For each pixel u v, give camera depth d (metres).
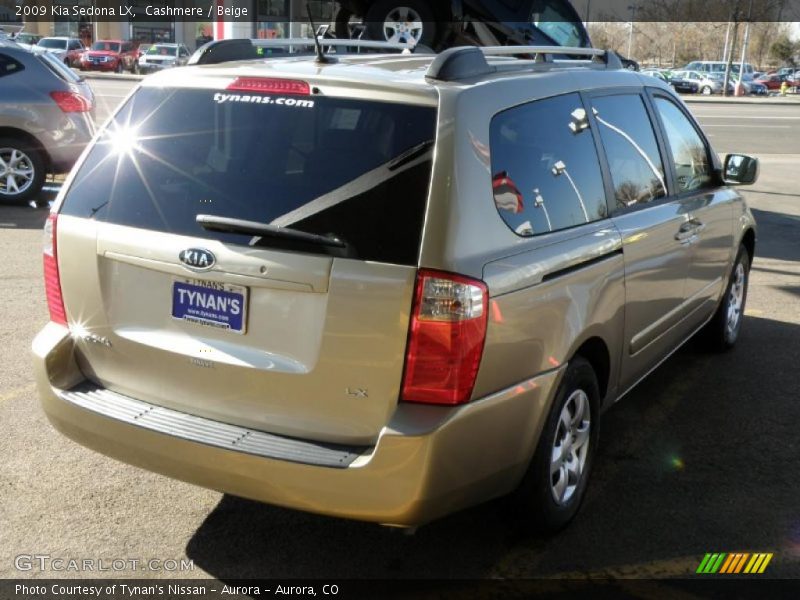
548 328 3.20
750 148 19.89
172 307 3.11
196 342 3.08
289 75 3.14
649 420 4.83
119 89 27.75
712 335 5.81
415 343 2.78
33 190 10.16
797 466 4.30
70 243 3.29
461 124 2.96
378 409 2.84
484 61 3.30
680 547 3.54
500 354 2.96
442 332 2.77
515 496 3.36
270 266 2.88
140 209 3.18
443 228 2.80
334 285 2.81
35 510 3.65
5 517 3.59
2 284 6.86
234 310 2.98
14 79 9.89
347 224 2.85
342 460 2.83
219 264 2.96
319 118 3.04
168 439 3.02
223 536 3.53
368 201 2.86
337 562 3.38
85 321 3.32
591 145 3.81
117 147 3.33
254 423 3.03
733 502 3.92
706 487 4.05
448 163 2.87
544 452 3.31
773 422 4.83
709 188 5.30
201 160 3.15
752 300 7.35
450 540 3.55
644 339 4.24
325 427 2.92
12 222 9.26
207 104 3.24
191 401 3.13
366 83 3.03
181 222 3.08
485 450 2.97
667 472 4.20
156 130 3.28
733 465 4.29
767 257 8.97
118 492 3.83
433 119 2.93
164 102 3.33
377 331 2.80
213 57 3.72
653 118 4.61
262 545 3.48
